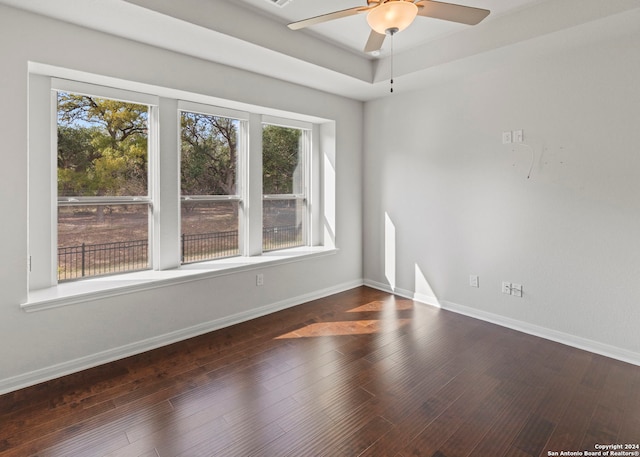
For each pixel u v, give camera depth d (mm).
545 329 3201
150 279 2979
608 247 2818
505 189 3393
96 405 2188
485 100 3488
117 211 3084
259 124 3955
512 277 3398
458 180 3760
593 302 2914
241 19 2734
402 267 4395
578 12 2490
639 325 2697
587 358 2807
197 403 2215
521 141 3254
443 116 3848
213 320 3381
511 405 2203
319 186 4652
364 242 4863
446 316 3721
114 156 3031
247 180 3891
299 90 3916
